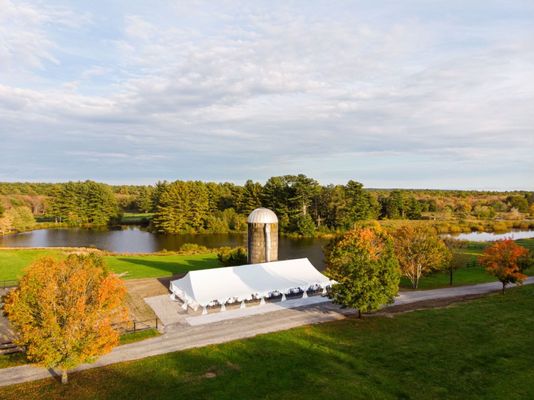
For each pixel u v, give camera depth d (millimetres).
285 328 32188
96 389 21953
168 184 132875
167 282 47438
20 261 58469
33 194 185000
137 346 28141
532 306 39281
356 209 120625
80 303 21125
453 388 22766
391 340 29797
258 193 128875
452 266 49906
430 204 178000
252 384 22703
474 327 32844
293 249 87812
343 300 33344
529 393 22375
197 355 26625
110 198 140375
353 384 22906
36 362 22391
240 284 39625
